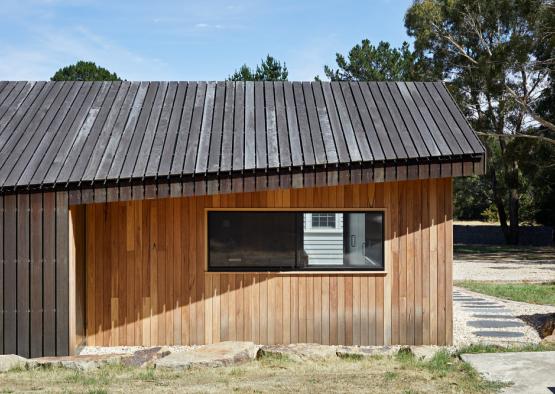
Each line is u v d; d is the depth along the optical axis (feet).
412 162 27.68
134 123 30.81
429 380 21.06
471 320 36.22
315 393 19.42
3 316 26.27
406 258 29.66
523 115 92.22
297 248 29.78
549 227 120.67
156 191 26.63
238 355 24.71
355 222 29.89
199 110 32.42
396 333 29.60
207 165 27.07
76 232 27.55
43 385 20.65
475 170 27.99
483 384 20.40
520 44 84.33
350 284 29.68
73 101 33.32
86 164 27.09
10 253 26.30
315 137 29.37
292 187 27.17
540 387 20.01
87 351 28.68
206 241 29.73
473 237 130.82
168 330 29.66
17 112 31.91
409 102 33.22
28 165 27.04
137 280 29.73
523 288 52.95
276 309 29.63
